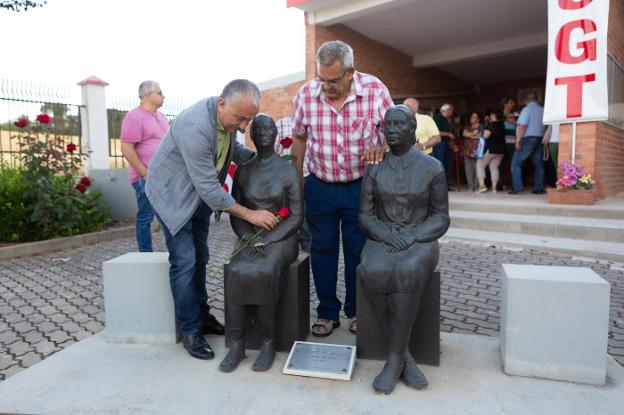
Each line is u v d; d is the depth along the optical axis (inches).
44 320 140.6
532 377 94.7
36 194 248.1
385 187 99.3
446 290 160.7
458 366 99.9
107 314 116.0
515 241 222.4
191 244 107.6
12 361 112.6
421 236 95.7
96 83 335.9
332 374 94.7
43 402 88.1
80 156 297.9
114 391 91.8
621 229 207.8
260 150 108.3
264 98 407.8
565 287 90.9
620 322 129.2
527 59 440.8
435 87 477.1
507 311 94.4
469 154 362.0
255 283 98.3
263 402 86.9
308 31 335.9
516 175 318.0
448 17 337.7
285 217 105.7
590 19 237.0
